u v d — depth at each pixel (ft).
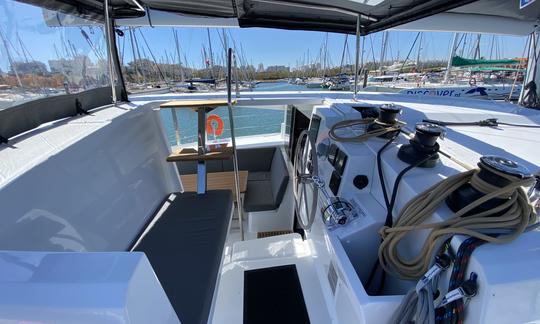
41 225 2.87
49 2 4.39
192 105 5.64
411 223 2.43
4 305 1.45
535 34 6.00
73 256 1.65
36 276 1.52
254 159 9.54
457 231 1.94
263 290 4.21
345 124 4.40
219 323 3.77
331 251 3.32
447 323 1.91
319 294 4.09
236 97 7.99
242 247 5.16
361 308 2.28
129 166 4.93
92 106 5.52
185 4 6.38
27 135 3.85
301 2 6.07
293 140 7.82
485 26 6.64
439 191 2.38
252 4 6.28
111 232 4.02
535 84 6.17
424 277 2.01
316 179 3.42
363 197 3.54
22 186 2.72
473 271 1.80
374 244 3.15
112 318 1.41
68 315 1.42
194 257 3.99
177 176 6.81
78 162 3.65
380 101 7.31
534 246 1.86
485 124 4.77
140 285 1.58
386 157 3.40
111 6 6.15
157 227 4.75
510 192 1.98
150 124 6.14
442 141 3.91
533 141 3.90
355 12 6.70
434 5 5.30
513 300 1.72
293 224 7.27
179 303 3.20
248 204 7.26
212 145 6.22
